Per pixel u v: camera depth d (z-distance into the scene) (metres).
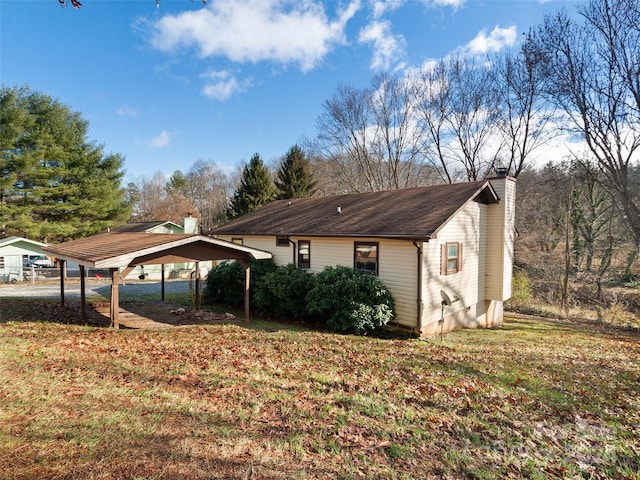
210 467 3.23
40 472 2.98
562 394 6.00
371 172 32.22
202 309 13.37
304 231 13.48
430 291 11.04
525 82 22.62
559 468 3.63
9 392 4.54
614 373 7.56
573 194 23.28
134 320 10.92
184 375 5.62
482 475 3.45
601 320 16.39
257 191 35.69
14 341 6.96
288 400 4.94
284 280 12.27
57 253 10.76
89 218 27.28
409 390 5.66
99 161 27.45
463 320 13.08
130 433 3.72
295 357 7.16
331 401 5.02
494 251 14.22
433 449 3.91
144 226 28.06
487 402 5.38
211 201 56.28
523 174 25.97
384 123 31.11
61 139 25.22
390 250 11.23
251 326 10.59
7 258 21.75
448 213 10.95
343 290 10.78
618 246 22.77
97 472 3.02
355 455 3.68
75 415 4.03
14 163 23.25
